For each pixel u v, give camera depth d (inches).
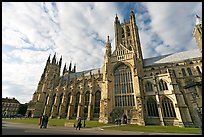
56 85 3949.3
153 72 2672.2
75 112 2970.0
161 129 1256.2
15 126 1116.5
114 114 2153.1
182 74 2374.5
